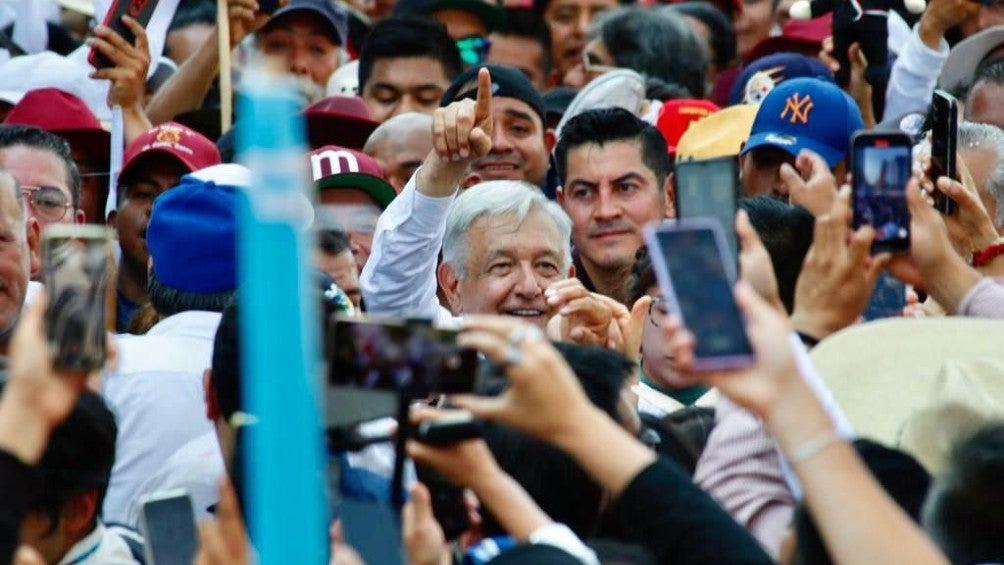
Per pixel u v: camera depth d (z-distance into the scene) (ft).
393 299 45.19
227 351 31.07
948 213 38.88
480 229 44.78
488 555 27.58
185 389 40.32
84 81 66.08
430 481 28.32
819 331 32.09
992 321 32.30
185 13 71.92
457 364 24.18
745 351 22.90
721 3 85.35
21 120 59.52
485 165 58.39
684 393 41.83
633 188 52.29
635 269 44.16
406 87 65.98
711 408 36.58
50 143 51.34
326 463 25.73
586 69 72.38
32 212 50.31
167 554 26.45
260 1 64.34
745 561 23.67
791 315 37.60
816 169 32.68
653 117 64.85
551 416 23.52
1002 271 38.47
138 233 53.21
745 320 23.03
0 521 21.86
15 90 65.72
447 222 45.44
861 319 38.63
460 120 43.01
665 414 38.60
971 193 40.04
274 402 17.92
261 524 17.93
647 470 23.95
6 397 21.91
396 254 44.62
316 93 70.95
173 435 39.81
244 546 24.30
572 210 52.70
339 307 32.89
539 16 78.59
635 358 40.32
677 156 58.13
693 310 23.02
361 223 51.72
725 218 27.09
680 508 23.88
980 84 54.65
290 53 72.43
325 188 51.67
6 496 21.80
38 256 47.16
